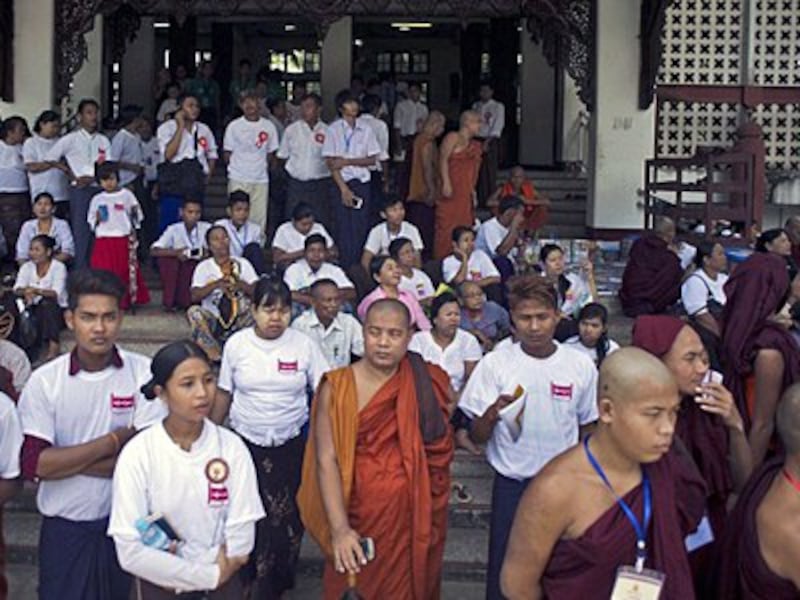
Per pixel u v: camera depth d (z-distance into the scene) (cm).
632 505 315
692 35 1249
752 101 1245
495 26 1828
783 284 480
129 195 919
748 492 338
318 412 441
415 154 1050
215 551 376
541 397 487
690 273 916
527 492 325
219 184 1410
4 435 395
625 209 1224
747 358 472
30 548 612
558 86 1711
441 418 447
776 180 1256
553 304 487
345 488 427
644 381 307
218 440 381
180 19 1339
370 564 434
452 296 674
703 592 364
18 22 1197
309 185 1034
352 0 1305
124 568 368
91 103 979
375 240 904
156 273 1085
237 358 540
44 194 927
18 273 912
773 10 1241
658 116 1255
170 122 1045
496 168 1482
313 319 670
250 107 1030
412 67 2194
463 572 616
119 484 369
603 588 316
